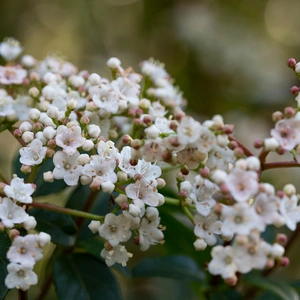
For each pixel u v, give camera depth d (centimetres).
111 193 25
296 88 25
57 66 29
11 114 27
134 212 24
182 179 25
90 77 26
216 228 24
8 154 47
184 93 50
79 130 24
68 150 24
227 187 22
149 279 41
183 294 36
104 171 24
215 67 50
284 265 22
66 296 26
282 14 61
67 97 27
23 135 25
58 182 28
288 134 24
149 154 23
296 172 42
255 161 23
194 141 23
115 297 26
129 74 28
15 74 28
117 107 26
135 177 24
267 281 28
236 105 49
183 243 30
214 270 22
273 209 22
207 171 23
